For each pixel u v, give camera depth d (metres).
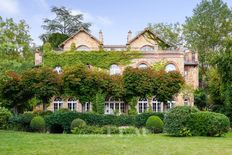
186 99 47.59
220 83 35.25
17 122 32.22
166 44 53.09
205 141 19.52
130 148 15.91
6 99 37.62
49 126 31.30
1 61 35.50
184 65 51.28
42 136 22.27
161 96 38.66
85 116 32.38
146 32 52.81
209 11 62.34
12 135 22.78
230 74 32.69
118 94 39.16
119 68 48.50
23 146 16.52
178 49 48.81
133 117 33.41
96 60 48.47
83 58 48.38
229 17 62.34
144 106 46.84
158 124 28.39
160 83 38.59
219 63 33.56
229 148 16.19
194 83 50.94
